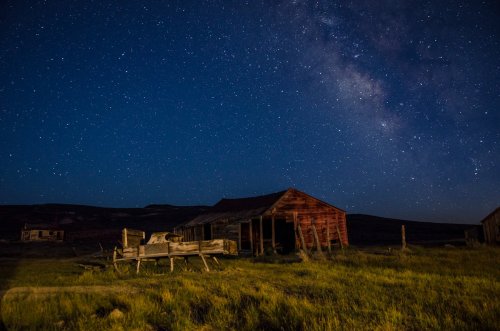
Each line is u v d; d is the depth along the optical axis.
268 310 8.30
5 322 7.67
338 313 8.07
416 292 9.65
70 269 19.27
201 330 7.44
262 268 16.11
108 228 75.19
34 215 86.56
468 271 13.62
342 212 31.75
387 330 6.77
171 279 13.06
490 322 7.03
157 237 18.06
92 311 8.88
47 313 8.42
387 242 40.53
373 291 10.00
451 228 63.34
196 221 35.78
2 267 20.34
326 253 23.38
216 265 17.62
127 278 14.29
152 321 8.13
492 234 29.70
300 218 30.08
